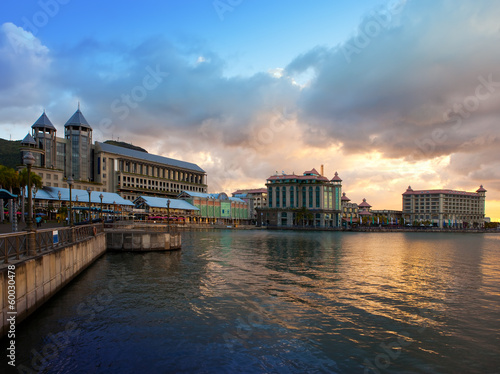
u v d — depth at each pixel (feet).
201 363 49.08
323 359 51.29
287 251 205.87
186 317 68.44
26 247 65.21
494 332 63.21
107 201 400.26
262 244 259.39
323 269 133.28
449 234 643.04
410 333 62.18
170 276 111.04
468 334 62.08
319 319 69.00
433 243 332.19
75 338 56.54
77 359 49.21
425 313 74.23
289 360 50.78
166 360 49.70
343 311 74.74
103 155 578.66
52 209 328.08
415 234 596.29
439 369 48.80
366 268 139.33
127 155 625.00
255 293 88.99
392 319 69.97
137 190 619.26
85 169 556.10
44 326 61.26
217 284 99.71
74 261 103.09
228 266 135.95
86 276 108.78
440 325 66.59
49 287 75.00
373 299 85.56
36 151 474.90
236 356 51.55
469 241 386.73
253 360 50.44
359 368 48.75
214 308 74.84
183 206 554.05
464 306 80.18
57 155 526.16
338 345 56.49
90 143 567.59
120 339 56.75
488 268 144.66
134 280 103.60
